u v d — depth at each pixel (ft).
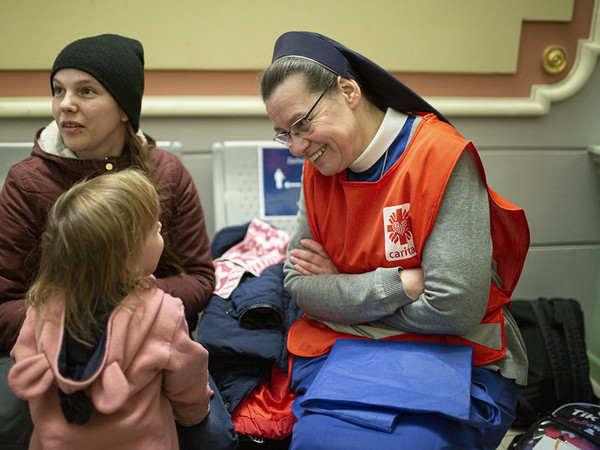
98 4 5.75
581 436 4.31
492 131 6.64
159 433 3.12
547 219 6.97
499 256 4.26
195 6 5.90
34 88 5.98
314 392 3.47
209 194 6.66
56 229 3.01
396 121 4.08
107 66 3.97
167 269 4.77
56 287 3.06
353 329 4.27
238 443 4.23
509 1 6.14
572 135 6.72
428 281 3.78
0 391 3.69
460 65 6.36
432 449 3.20
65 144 4.23
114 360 2.91
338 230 4.34
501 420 3.73
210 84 6.27
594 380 6.55
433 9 6.13
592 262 7.09
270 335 4.50
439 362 3.62
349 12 6.07
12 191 4.17
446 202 3.75
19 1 5.61
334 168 4.08
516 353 4.14
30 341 3.15
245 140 6.49
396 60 6.28
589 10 6.28
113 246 2.99
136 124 4.38
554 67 6.41
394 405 3.26
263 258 5.44
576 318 5.78
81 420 2.86
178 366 3.16
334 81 3.81
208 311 4.77
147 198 3.23
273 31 6.08
